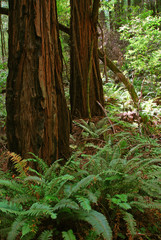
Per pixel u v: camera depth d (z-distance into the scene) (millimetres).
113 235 1923
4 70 10219
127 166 2318
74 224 1973
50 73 3076
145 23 7625
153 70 8250
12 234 1536
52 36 3133
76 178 2383
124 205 1828
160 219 2098
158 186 2160
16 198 1846
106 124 4773
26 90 2980
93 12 5250
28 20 2922
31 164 2969
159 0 12250
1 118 5941
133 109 5848
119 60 11141
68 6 7617
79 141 4359
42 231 1898
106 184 2213
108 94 7371
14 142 3080
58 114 3316
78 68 5434
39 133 2986
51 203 1961
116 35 12680
